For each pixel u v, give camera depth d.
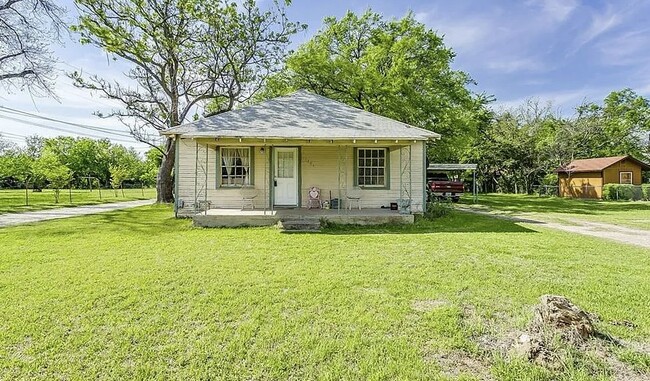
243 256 6.09
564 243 7.32
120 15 15.87
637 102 33.16
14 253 6.35
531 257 6.04
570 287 4.36
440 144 18.61
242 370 2.54
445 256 6.12
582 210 15.95
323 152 11.95
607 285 4.46
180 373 2.51
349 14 20.31
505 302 3.86
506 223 10.80
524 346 2.70
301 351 2.79
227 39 17.59
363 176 11.86
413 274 4.95
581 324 2.94
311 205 11.59
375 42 19.28
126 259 5.88
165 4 16.19
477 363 2.62
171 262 5.66
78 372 2.52
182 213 11.39
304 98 13.28
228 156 11.68
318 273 5.00
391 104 16.48
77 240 7.68
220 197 11.59
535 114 34.75
